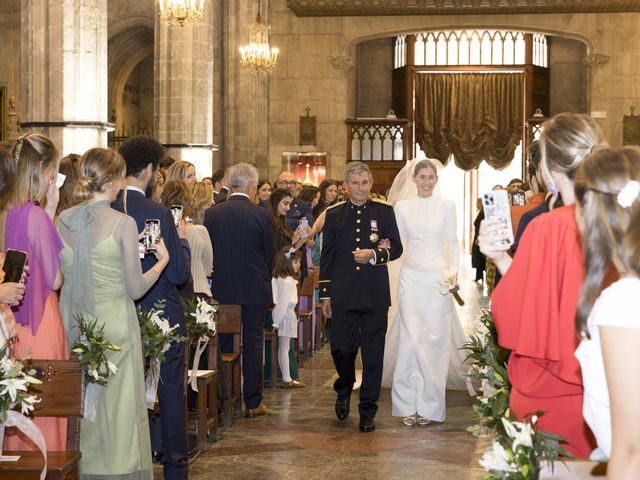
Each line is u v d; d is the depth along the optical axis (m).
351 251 7.83
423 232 8.09
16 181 4.86
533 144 5.41
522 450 3.22
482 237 3.67
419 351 8.02
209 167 17.39
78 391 4.61
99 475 5.16
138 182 5.89
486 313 4.91
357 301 7.78
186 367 6.61
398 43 29.03
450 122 28.39
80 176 5.18
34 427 4.29
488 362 4.84
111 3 26.52
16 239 4.83
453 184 30.88
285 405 8.98
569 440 3.35
